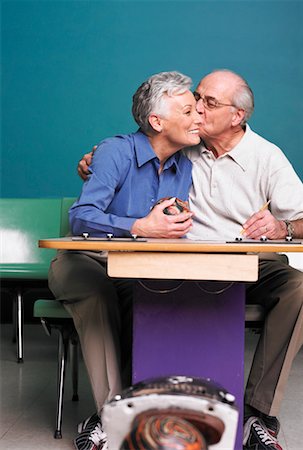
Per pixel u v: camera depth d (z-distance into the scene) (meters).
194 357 2.04
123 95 5.09
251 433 2.22
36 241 3.91
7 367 3.54
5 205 3.95
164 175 2.47
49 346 4.13
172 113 2.34
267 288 2.29
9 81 5.11
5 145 5.12
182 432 1.26
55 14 5.09
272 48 5.02
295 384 3.25
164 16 5.06
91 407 2.76
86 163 2.55
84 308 2.17
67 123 5.11
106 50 5.08
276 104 5.02
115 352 2.17
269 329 2.24
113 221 2.18
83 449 2.20
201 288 2.03
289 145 5.02
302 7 4.99
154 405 1.34
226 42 5.04
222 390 1.41
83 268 2.23
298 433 2.47
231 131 2.54
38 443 2.31
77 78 5.09
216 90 2.51
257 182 2.55
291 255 3.84
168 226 2.12
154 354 2.04
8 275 3.61
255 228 2.25
